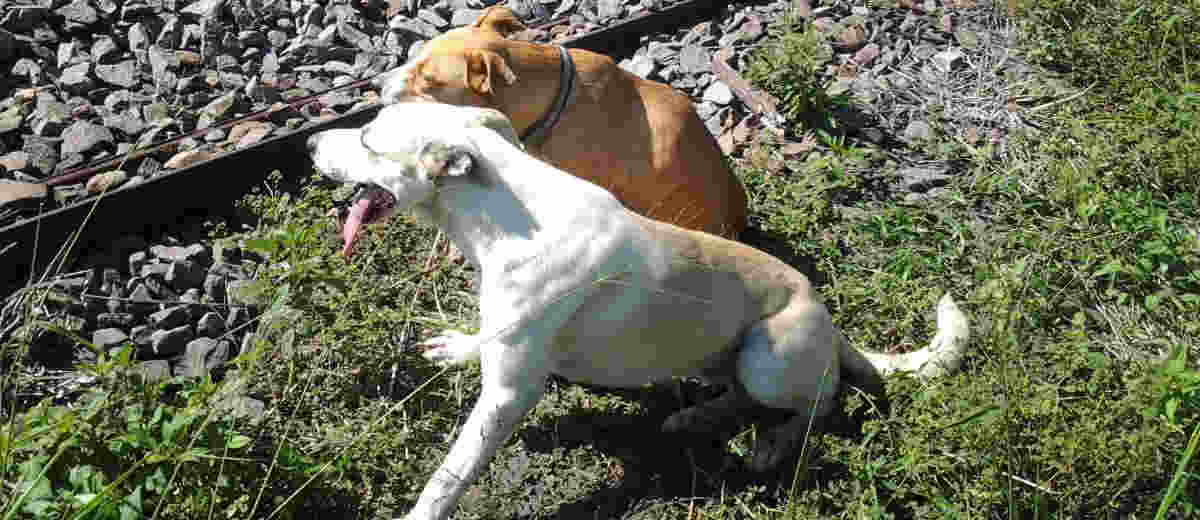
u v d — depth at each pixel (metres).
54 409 3.61
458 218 3.64
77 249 4.77
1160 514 3.36
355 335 4.35
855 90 6.39
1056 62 6.84
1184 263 5.31
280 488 3.79
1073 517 3.99
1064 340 4.86
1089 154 5.84
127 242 4.86
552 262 3.59
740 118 6.04
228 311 4.64
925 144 6.06
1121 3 7.00
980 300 4.90
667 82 6.20
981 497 3.92
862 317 4.91
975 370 4.59
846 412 4.30
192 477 3.55
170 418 3.59
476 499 3.99
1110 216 5.48
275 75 5.84
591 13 6.69
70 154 5.16
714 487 4.23
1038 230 5.49
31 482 3.26
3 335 4.31
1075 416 4.37
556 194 3.64
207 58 5.82
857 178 5.75
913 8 7.11
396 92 4.50
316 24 6.17
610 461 4.26
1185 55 6.74
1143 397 4.20
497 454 4.19
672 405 4.52
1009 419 3.98
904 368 4.45
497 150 3.60
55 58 5.70
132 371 3.74
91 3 5.93
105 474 3.45
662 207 4.80
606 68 4.73
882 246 5.39
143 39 5.83
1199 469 4.19
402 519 3.70
